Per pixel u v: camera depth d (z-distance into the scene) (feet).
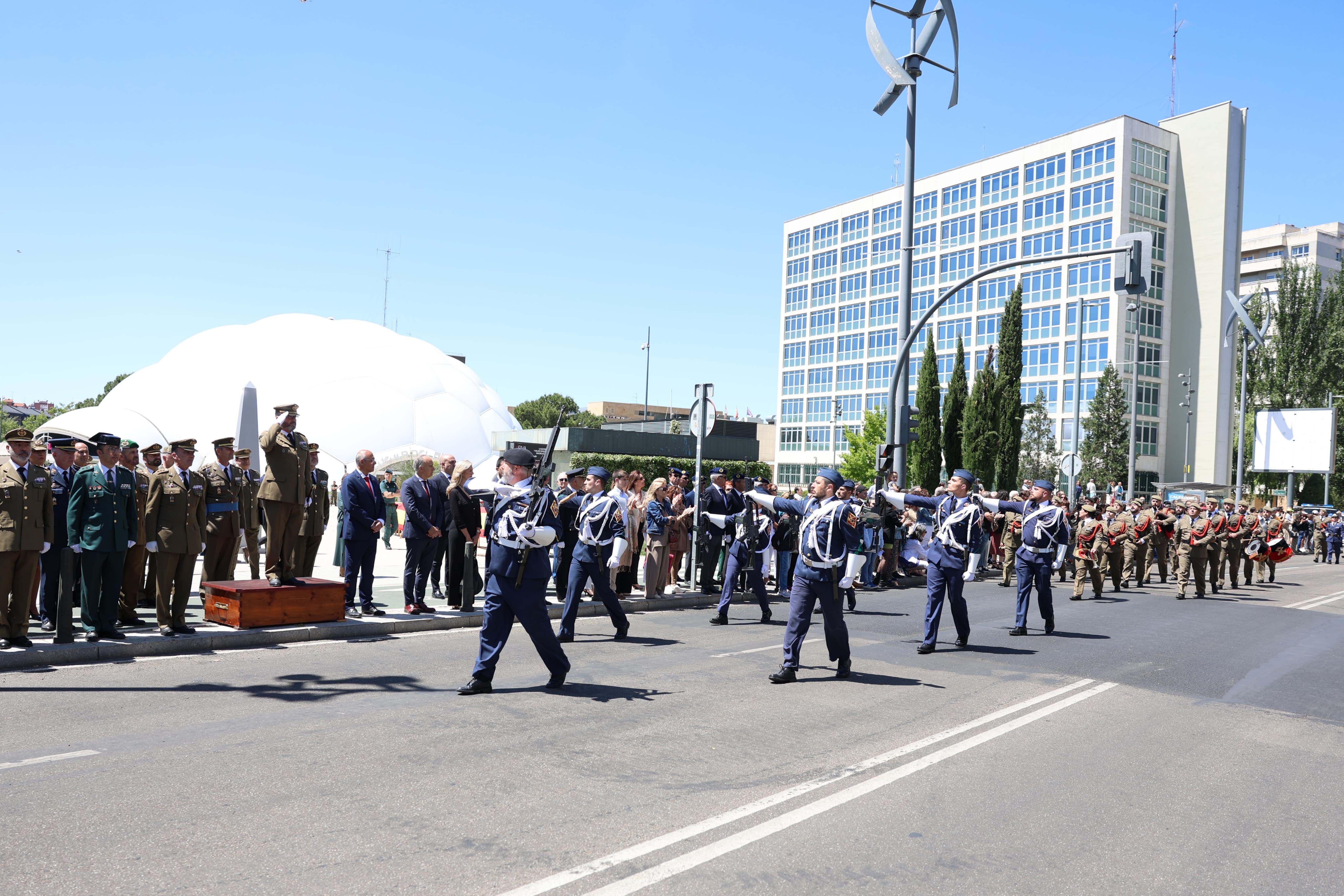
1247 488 190.08
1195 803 17.69
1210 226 204.33
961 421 126.82
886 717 23.43
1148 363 199.72
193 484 30.73
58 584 31.07
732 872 13.46
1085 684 28.91
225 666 27.27
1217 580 64.80
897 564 58.85
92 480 28.76
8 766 17.24
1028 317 209.97
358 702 23.16
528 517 24.63
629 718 22.35
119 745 18.78
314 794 16.11
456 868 13.17
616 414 494.59
